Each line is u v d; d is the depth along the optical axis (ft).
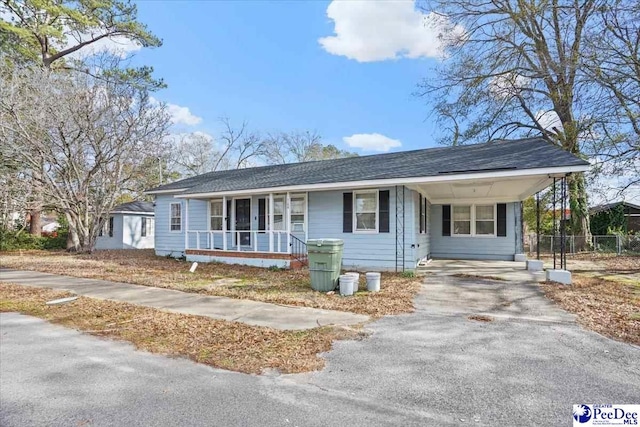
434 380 11.76
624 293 25.11
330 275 26.40
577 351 14.32
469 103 61.21
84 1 67.26
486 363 13.15
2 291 27.27
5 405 10.21
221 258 43.93
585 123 46.75
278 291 26.68
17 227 76.69
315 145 138.51
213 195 44.37
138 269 40.14
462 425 9.14
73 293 26.45
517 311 20.52
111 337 16.48
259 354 14.17
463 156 35.68
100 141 58.08
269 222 43.68
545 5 47.06
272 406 10.13
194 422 9.28
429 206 48.29
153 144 66.28
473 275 32.55
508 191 41.16
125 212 73.56
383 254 37.37
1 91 52.06
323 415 9.63
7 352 14.57
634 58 38.86
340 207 39.81
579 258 50.11
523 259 44.21
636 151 43.57
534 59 57.36
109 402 10.38
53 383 11.66
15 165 57.82
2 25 61.26
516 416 9.57
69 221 66.39
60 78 55.93
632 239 55.77
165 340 15.98
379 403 10.28
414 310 20.86
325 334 16.51
